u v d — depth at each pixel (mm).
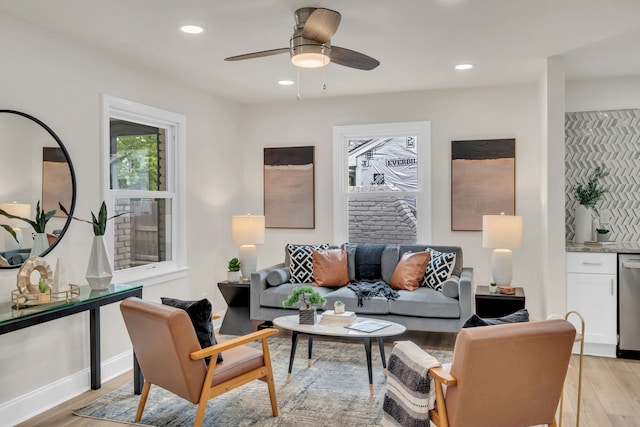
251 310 4762
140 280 4145
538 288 4930
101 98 3717
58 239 3336
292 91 5211
